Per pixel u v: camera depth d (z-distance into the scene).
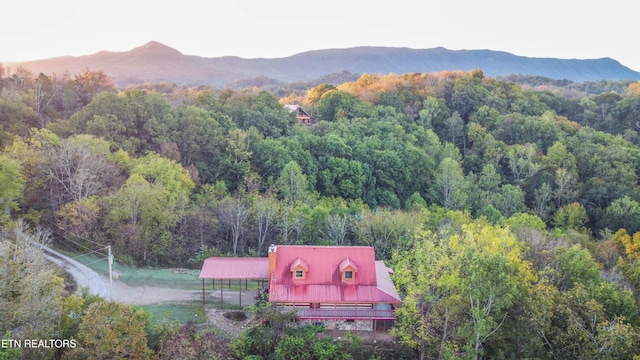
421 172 100.56
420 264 44.00
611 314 42.09
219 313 50.56
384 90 145.62
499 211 87.50
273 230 69.38
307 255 51.41
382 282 51.41
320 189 89.06
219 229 67.56
